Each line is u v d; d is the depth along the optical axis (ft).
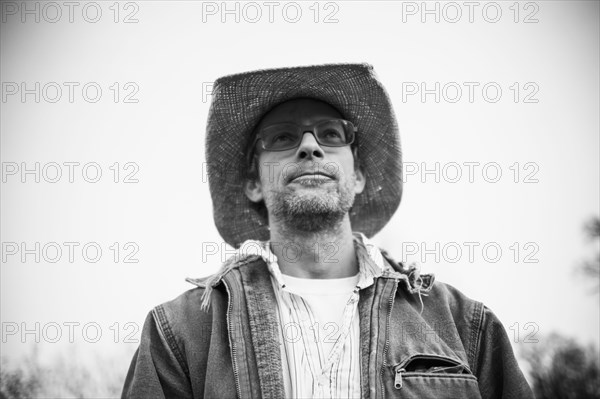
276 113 8.68
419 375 7.17
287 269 8.13
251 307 7.61
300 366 7.23
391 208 9.45
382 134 8.94
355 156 9.07
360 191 9.09
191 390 7.51
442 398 7.09
